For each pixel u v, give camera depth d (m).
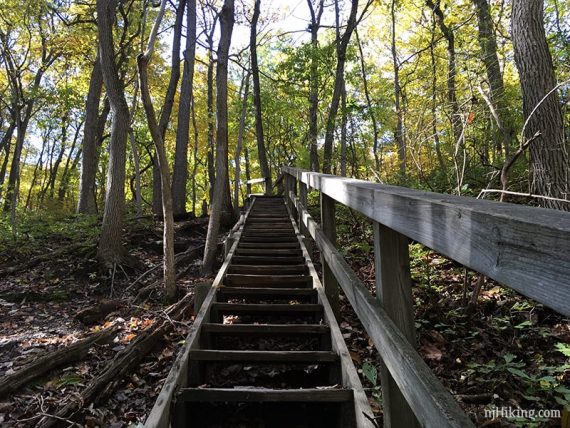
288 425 2.51
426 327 3.83
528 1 5.21
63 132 24.38
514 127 6.50
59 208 16.33
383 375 1.78
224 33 7.22
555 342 3.34
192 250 8.30
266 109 17.83
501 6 8.84
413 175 7.46
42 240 8.83
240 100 18.28
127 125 7.60
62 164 35.00
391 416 1.73
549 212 0.86
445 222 1.12
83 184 13.33
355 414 2.18
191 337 2.88
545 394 2.83
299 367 3.28
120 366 3.47
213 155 19.52
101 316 5.37
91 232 8.71
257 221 8.95
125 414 2.97
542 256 0.71
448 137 6.61
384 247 1.78
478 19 9.23
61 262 7.28
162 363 3.74
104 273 6.93
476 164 6.52
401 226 1.48
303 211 6.10
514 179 5.82
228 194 12.15
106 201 7.40
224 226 11.68
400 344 1.47
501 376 3.01
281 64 13.37
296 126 19.23
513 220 0.80
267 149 25.94
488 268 0.90
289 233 7.38
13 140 27.50
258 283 4.52
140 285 6.73
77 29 12.95
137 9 13.74
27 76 14.91
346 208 8.12
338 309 3.95
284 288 4.38
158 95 21.23
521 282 0.77
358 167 12.70
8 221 10.37
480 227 0.93
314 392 2.29
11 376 3.32
